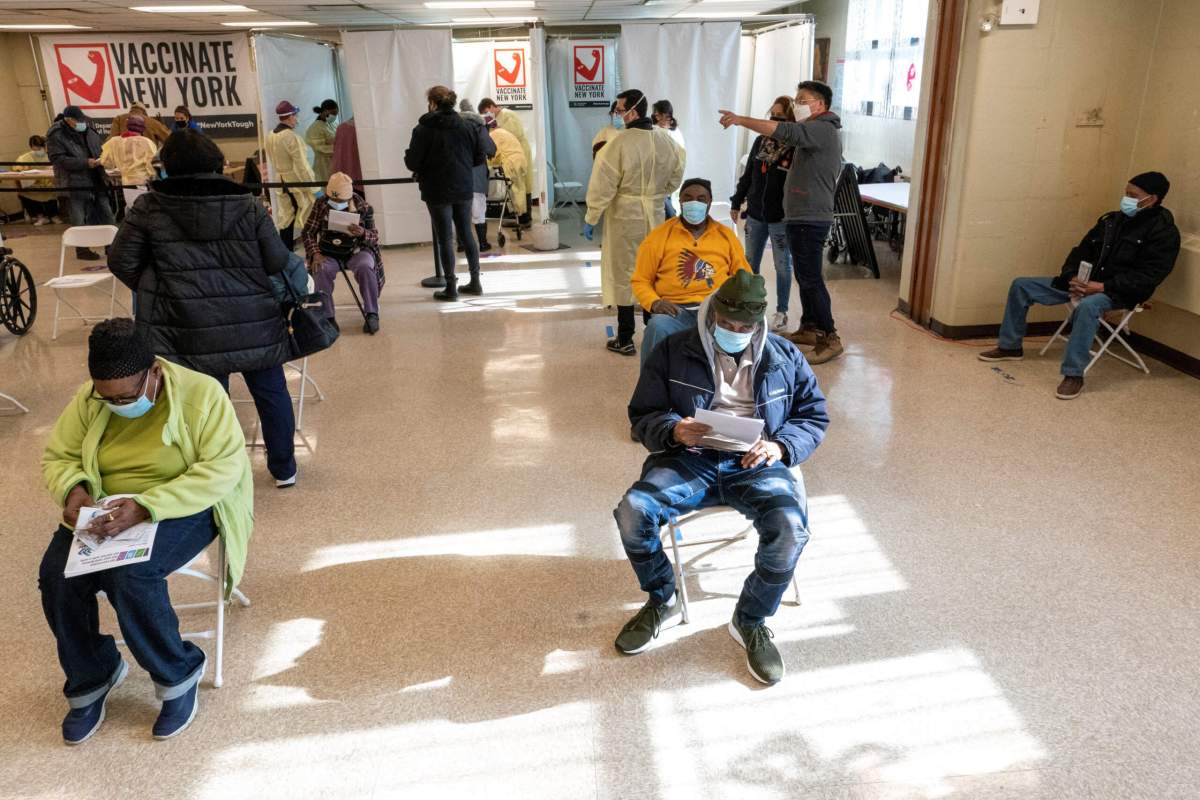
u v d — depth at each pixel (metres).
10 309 6.39
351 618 2.75
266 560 3.10
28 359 5.52
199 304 3.12
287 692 2.42
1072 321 4.88
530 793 2.06
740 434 2.23
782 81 9.50
